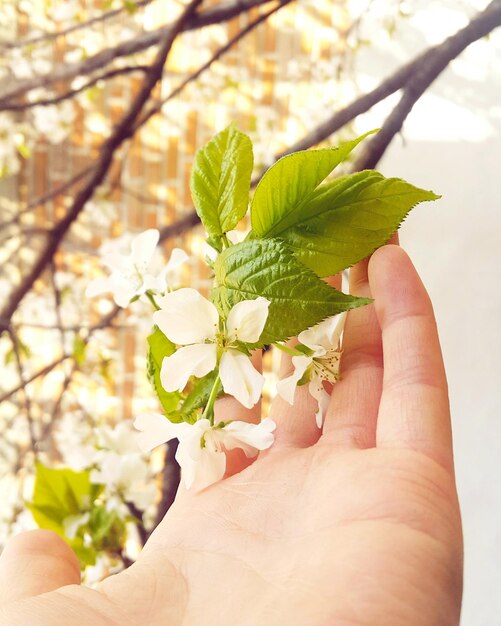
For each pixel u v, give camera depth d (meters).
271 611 0.14
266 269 0.16
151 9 0.39
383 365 0.18
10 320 0.43
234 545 0.16
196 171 0.18
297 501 0.17
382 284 0.17
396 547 0.14
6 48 0.40
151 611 0.15
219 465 0.17
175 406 0.19
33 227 0.42
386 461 0.16
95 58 0.39
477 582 0.39
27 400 0.43
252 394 0.16
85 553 0.32
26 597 0.17
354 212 0.17
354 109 0.38
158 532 0.18
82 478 0.33
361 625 0.13
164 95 0.39
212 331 0.16
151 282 0.20
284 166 0.16
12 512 0.44
